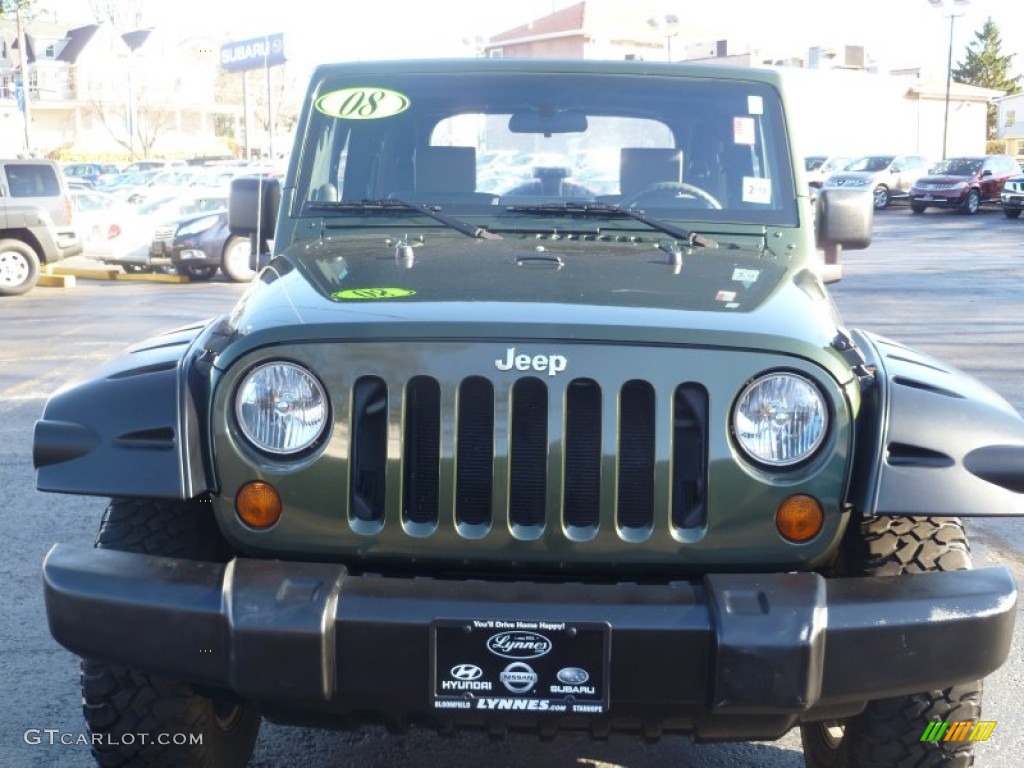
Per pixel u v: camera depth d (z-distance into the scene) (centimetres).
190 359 276
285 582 251
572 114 398
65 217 1634
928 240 2562
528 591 249
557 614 244
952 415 263
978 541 563
